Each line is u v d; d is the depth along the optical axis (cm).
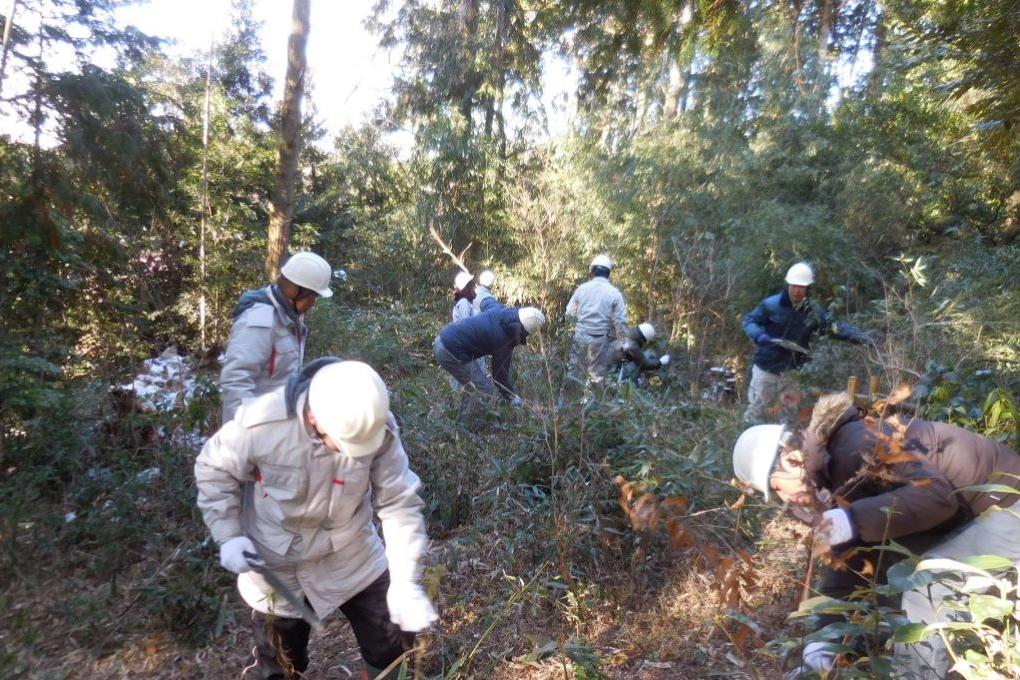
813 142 1216
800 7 494
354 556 268
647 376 762
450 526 471
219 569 390
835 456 255
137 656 343
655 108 1329
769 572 380
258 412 247
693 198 1231
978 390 499
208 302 1095
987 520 251
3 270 539
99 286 637
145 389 580
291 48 864
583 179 1319
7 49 573
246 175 1262
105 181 621
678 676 324
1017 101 411
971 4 399
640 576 394
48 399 480
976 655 201
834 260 1019
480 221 1484
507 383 616
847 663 237
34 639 325
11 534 390
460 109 1593
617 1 461
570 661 333
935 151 1165
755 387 671
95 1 613
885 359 556
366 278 1451
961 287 805
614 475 426
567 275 1326
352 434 227
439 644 337
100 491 435
